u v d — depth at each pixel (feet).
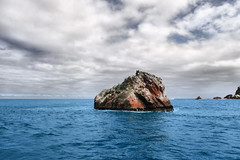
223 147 40.34
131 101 140.56
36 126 72.23
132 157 33.73
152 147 40.34
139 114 122.11
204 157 33.50
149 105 141.38
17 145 41.91
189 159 32.45
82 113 135.44
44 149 38.65
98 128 66.64
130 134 55.06
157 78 161.89
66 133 56.85
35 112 152.87
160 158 33.06
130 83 155.22
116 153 36.09
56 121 88.84
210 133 56.65
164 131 60.13
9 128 67.00
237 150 37.91
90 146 41.22
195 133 56.59
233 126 71.51
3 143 43.70
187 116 110.93
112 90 164.66
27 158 32.89
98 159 32.55
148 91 148.46
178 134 55.06
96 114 124.47
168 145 42.01
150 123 79.66
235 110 167.94
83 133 56.85
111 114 122.72
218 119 96.43
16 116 117.29
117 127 68.95
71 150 38.09
